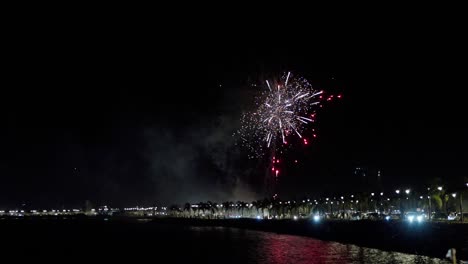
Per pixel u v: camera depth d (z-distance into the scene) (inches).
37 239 6432.1
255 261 3189.0
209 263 3225.9
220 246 4372.5
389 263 2701.8
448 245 2787.9
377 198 7135.8
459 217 5036.9
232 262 3211.1
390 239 3457.2
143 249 4456.2
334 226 4803.2
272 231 6309.1
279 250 3764.8
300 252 3523.6
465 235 2955.2
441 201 5029.5
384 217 6314.0
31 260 3937.0
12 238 6688.0
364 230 4074.8
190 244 4761.3
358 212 7475.4
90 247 4968.0
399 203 6304.1
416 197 5767.7
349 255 3166.8
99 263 3563.0
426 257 2864.2
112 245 5103.3
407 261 2738.7
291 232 5649.6
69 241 5935.0
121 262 3565.5
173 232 7096.5
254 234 5940.0
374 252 3275.1
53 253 4443.9
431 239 3026.6
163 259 3597.4
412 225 3698.3
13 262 3841.0
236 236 5669.3
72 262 3715.6
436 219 5064.0
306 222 5807.1
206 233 6496.1
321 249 3649.1
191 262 3329.2
